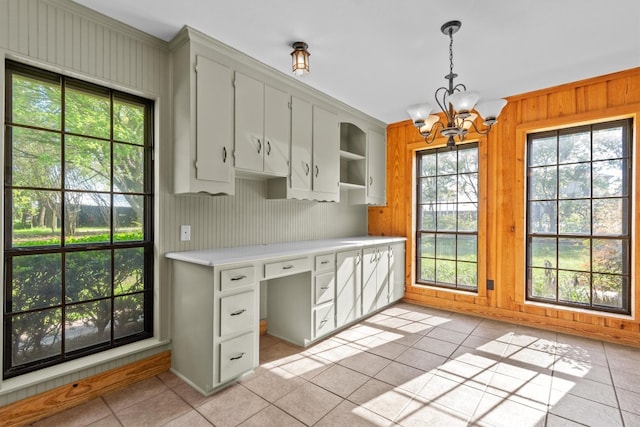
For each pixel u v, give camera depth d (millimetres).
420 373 2246
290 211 3299
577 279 3039
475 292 3592
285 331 2844
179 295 2219
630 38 2174
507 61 2508
